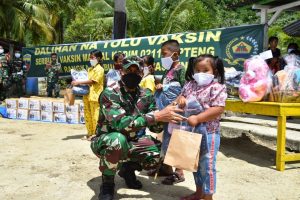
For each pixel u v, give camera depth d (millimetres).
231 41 7387
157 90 4113
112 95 3461
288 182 4305
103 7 23156
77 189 3984
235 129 6672
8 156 5418
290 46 7504
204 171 3346
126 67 3514
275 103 4766
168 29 20203
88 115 6605
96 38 21797
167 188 4055
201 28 20797
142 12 20172
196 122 3217
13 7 19438
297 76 4840
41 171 4652
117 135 3492
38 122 8922
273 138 6047
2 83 13039
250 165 5043
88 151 5754
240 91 5102
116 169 3621
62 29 25891
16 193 3871
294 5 9617
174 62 4051
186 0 20422
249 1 10781
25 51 11781
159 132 4301
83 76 6395
